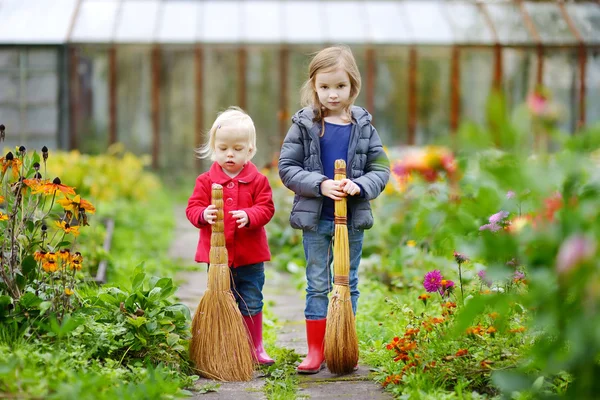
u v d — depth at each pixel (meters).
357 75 4.86
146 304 4.80
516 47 16.30
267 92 16.81
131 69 16.45
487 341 4.45
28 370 3.85
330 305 4.71
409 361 4.44
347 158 4.90
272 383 4.49
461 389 4.11
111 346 4.50
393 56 16.62
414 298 6.43
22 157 4.93
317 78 4.82
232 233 4.90
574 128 16.33
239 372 4.64
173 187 16.73
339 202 4.69
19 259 5.01
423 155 3.84
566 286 3.19
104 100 16.28
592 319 3.11
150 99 16.55
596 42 16.22
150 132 16.61
